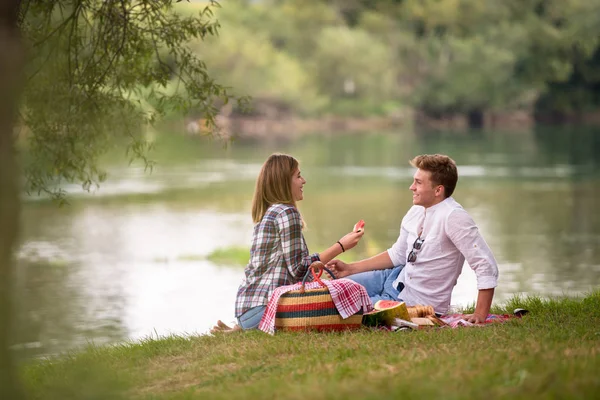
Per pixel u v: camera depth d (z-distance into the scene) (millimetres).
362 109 122312
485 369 5707
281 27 127250
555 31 114250
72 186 44625
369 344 7043
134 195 41875
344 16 126812
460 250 8422
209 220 33562
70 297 19609
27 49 8914
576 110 123312
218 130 10688
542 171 53719
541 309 9375
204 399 5668
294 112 116625
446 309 8703
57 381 6516
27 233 30078
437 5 114562
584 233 29391
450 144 83625
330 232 30141
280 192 8523
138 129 10281
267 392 5609
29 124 9484
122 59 10219
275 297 8000
